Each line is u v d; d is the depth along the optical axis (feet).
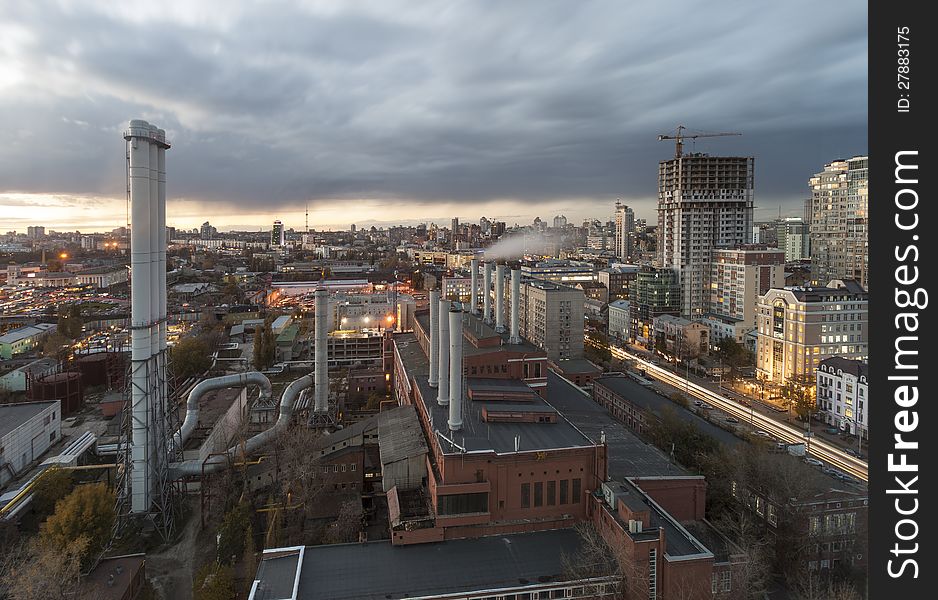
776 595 231.71
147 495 288.92
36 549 229.25
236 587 233.96
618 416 445.37
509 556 219.82
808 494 256.11
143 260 287.07
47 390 458.50
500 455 236.63
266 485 320.09
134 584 234.38
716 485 286.87
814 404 470.39
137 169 284.00
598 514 235.20
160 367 304.09
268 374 622.54
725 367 627.46
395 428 310.86
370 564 215.10
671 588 203.62
